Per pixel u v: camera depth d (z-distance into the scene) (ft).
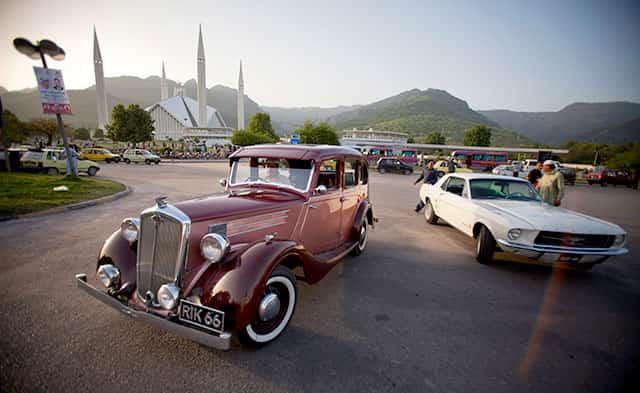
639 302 13.85
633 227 30.96
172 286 8.56
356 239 17.30
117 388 7.74
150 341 9.62
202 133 344.08
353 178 17.49
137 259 9.58
